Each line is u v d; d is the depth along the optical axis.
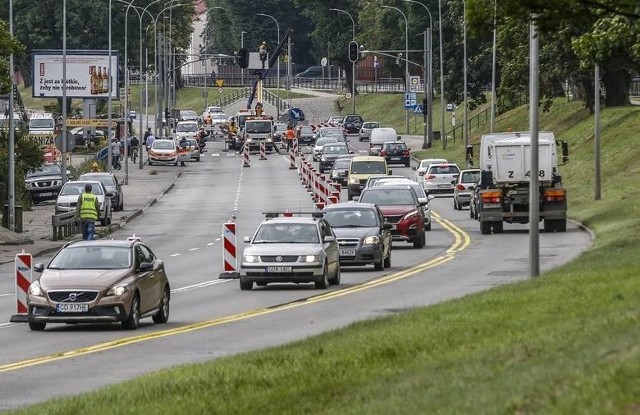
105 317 62.06
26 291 68.56
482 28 57.28
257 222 155.00
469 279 84.69
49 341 59.12
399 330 46.19
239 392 36.62
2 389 44.88
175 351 53.91
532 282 60.12
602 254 82.25
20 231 138.50
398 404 29.88
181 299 78.56
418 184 139.00
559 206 124.50
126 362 50.94
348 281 87.44
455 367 34.72
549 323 41.62
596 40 85.25
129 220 162.62
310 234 84.44
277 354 43.69
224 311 70.62
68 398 38.72
